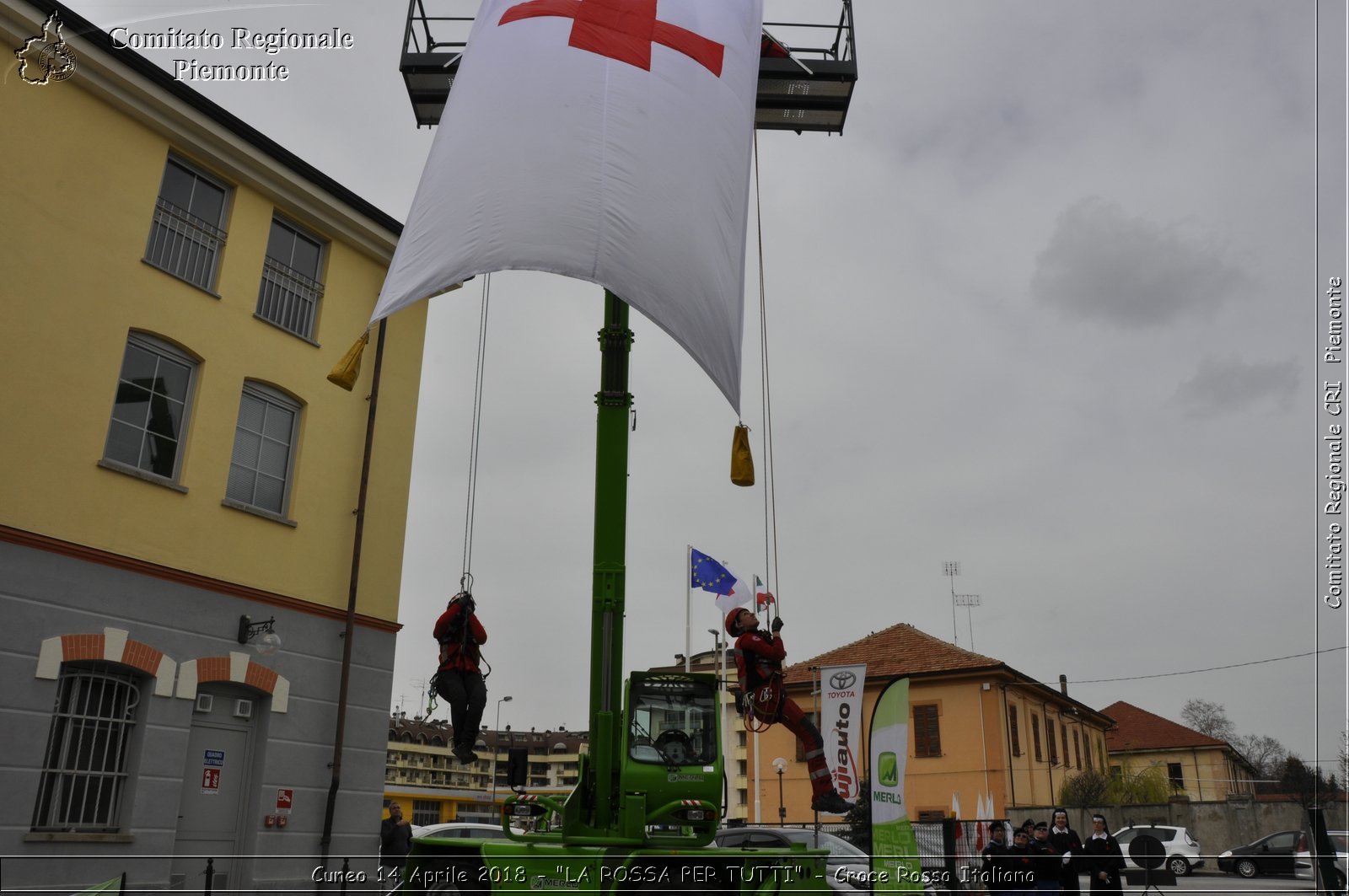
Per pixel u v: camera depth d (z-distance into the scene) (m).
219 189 15.34
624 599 9.56
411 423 17.77
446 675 9.52
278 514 15.30
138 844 12.42
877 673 40.62
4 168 12.25
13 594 11.62
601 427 9.95
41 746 11.60
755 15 10.66
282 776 14.45
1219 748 61.97
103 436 12.90
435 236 8.64
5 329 11.99
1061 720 47.16
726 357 8.66
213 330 14.62
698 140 9.14
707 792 9.22
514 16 9.63
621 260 8.30
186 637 13.48
